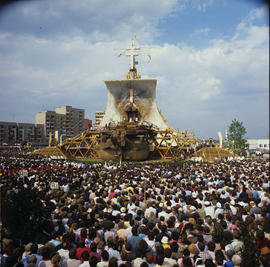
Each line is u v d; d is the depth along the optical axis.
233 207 10.34
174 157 53.12
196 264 6.33
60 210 10.45
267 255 6.29
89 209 10.73
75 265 6.50
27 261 6.71
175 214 9.75
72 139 59.44
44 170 24.55
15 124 106.56
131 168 27.19
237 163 31.38
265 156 64.50
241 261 6.23
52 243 7.68
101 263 6.27
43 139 118.44
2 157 47.78
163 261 6.40
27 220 8.37
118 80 58.12
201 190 13.79
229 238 7.41
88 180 18.41
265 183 15.68
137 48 59.25
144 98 59.53
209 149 55.09
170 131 56.31
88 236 8.01
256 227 7.14
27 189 8.99
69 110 134.25
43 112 122.62
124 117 60.81
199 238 7.47
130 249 7.17
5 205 8.20
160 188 14.39
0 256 6.60
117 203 11.46
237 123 58.00
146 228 8.24
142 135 45.66
